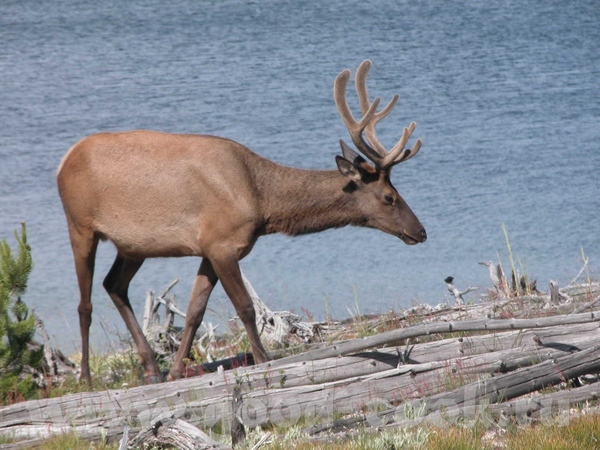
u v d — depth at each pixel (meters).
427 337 31.30
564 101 128.62
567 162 93.25
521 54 173.88
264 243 70.31
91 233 31.19
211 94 136.62
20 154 98.25
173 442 20.81
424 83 145.75
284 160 94.25
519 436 21.70
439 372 25.92
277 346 33.47
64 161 31.38
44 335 31.84
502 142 103.31
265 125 113.31
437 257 63.91
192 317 30.83
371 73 155.50
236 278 30.30
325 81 146.88
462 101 130.75
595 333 27.38
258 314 35.00
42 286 59.22
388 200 31.91
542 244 65.62
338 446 21.36
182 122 117.06
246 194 30.47
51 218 74.88
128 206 30.58
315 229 32.09
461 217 74.56
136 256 31.27
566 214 73.94
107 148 30.84
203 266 31.31
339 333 34.44
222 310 50.16
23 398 27.39
